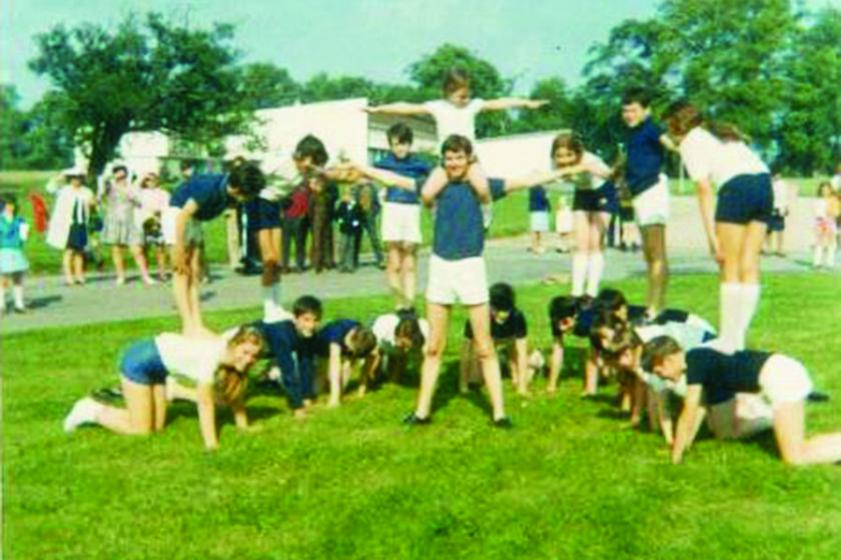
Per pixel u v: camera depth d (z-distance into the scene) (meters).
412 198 11.76
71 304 15.15
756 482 6.46
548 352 10.50
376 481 6.66
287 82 112.56
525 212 42.97
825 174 74.56
